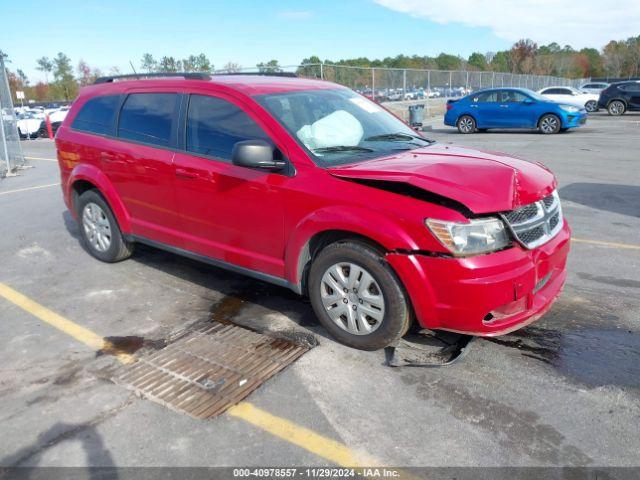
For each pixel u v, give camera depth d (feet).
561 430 9.29
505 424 9.48
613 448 8.83
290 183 12.07
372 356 11.80
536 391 10.41
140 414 10.05
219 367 11.58
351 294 11.74
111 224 17.58
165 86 15.28
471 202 10.15
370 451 8.95
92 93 17.97
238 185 13.04
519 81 135.44
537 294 11.51
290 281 12.71
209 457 8.91
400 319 11.14
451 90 97.04
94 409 10.23
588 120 73.61
